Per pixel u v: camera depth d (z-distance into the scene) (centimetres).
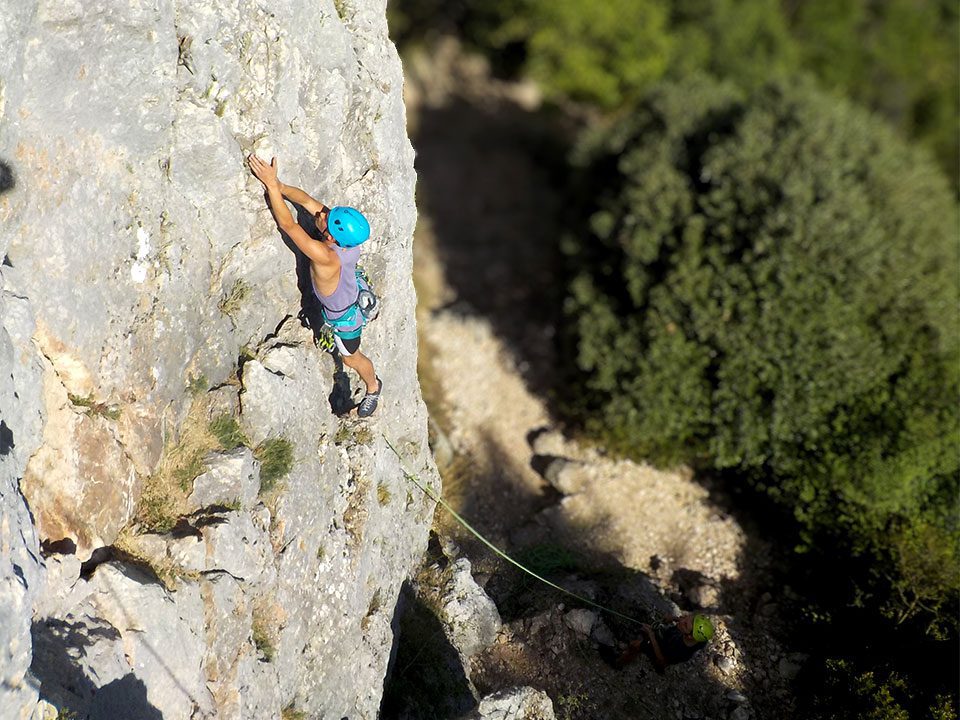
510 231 1850
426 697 750
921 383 1045
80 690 477
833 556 991
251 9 551
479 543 913
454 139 2255
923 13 2250
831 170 1180
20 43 461
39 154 484
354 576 688
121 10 488
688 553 1032
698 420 1118
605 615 856
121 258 523
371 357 725
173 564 550
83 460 521
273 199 567
